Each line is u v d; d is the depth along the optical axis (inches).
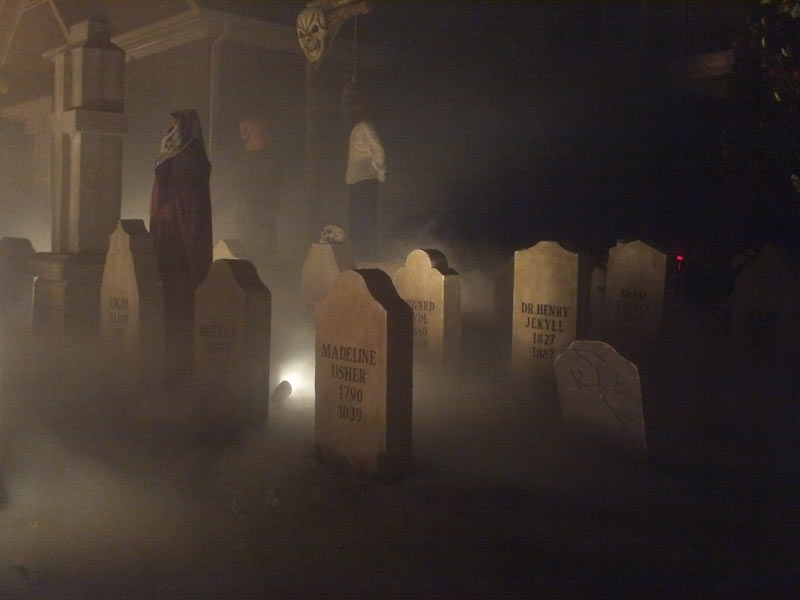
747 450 313.1
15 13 924.0
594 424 318.7
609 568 221.8
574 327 398.9
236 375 352.8
